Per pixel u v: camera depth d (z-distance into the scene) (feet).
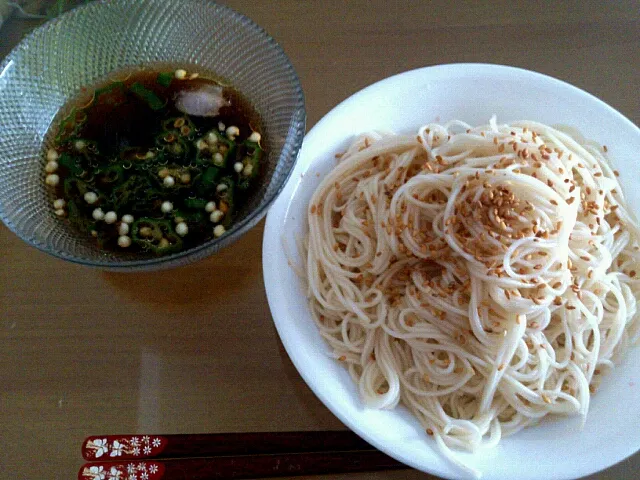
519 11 1.12
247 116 0.92
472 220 0.76
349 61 1.05
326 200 0.88
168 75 0.94
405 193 0.81
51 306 0.84
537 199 0.77
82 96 0.91
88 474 0.72
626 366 0.78
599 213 0.82
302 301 0.80
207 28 0.92
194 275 0.87
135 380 0.80
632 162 0.87
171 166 0.89
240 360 0.81
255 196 0.85
